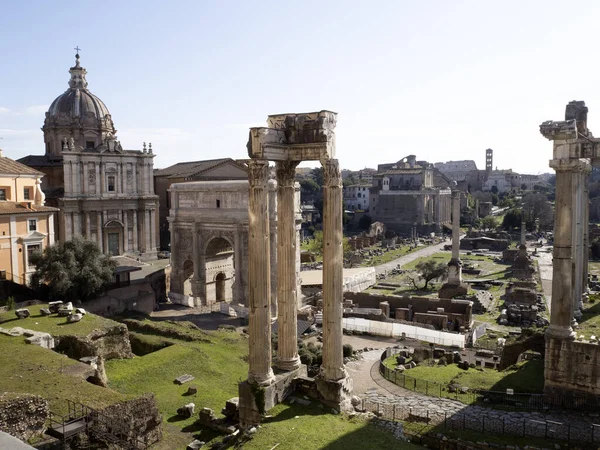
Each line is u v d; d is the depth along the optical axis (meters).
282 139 25.86
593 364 29.23
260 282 24.98
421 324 63.00
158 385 37.88
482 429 25.94
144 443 27.44
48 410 23.80
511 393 31.91
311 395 26.36
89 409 25.27
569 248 30.25
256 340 25.20
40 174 70.44
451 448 24.39
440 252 151.62
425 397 33.22
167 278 80.00
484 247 158.12
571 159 30.14
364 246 160.38
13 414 21.83
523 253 108.12
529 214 189.25
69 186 84.62
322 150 25.16
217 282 79.88
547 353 30.62
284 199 26.73
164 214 115.31
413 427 26.56
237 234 69.81
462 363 42.38
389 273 114.12
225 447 23.64
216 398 35.53
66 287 58.06
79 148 88.12
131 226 92.81
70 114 99.62
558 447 23.67
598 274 101.44
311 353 43.09
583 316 36.19
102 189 88.56
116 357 42.59
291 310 27.38
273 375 26.00
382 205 199.25
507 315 72.38
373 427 23.53
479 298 81.75
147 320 61.09
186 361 42.19
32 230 63.81
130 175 92.62
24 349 34.06
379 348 53.97
